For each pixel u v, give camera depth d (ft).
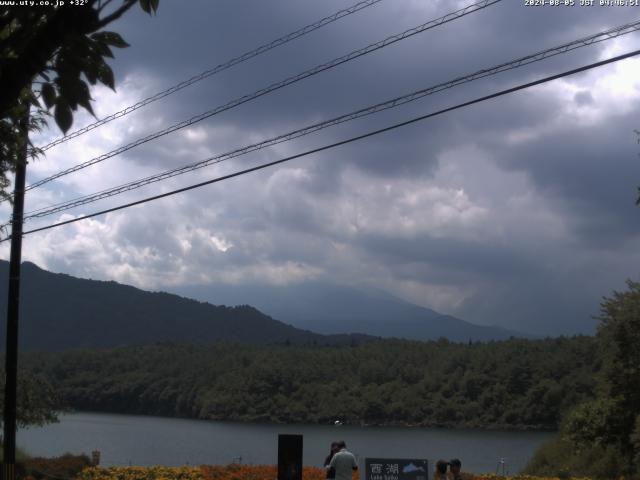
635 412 95.09
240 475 75.66
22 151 26.84
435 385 385.91
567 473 94.94
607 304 98.89
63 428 302.25
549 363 361.10
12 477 64.28
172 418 402.52
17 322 66.59
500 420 350.23
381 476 53.11
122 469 76.28
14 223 66.18
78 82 16.06
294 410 378.53
